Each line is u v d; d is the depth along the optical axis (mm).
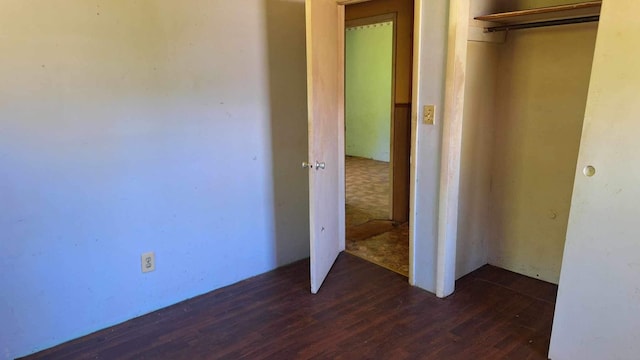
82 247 2359
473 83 2838
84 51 2219
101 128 2330
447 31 2566
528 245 3105
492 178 3199
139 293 2615
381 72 7770
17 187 2121
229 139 2873
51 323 2314
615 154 1812
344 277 3164
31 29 2059
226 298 2850
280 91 3084
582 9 2369
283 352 2264
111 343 2354
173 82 2561
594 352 2006
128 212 2496
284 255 3359
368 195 5617
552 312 2629
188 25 2566
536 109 2928
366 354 2242
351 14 4562
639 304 1840
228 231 2979
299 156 3293
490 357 2205
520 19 2703
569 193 2859
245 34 2830
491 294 2873
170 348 2307
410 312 2658
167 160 2605
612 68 1771
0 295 2148
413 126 2830
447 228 2758
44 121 2152
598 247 1919
